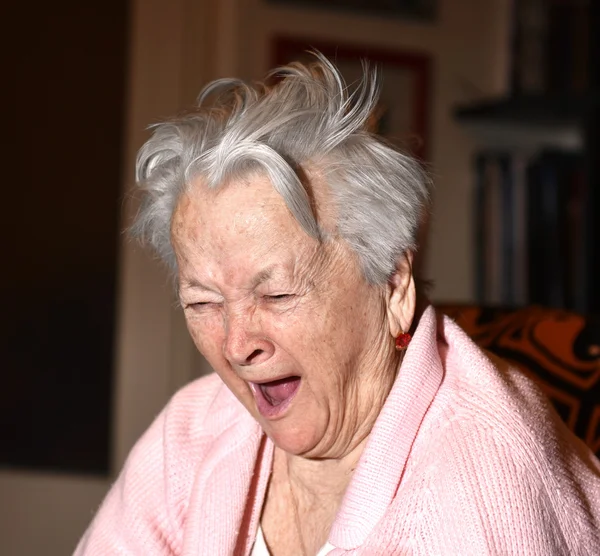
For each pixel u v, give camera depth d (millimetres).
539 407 1016
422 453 928
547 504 889
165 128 950
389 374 982
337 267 905
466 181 2969
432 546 877
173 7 2977
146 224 1008
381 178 903
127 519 1188
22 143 3096
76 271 3127
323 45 2893
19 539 3109
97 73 3068
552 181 2732
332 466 1041
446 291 2957
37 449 3166
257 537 1112
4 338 3145
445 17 2963
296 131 894
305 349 914
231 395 1171
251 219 875
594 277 2629
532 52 2791
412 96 2943
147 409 3113
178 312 3105
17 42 3066
